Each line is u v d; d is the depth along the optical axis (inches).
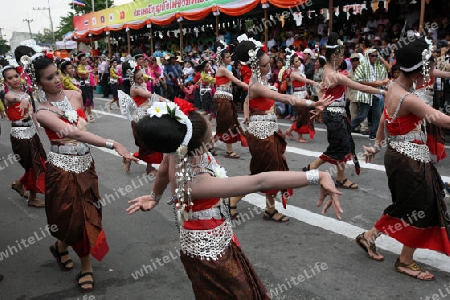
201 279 85.1
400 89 124.4
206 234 84.0
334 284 133.4
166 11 635.5
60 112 127.6
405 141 125.8
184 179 79.2
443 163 249.4
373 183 224.2
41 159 211.5
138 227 185.2
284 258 151.2
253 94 168.6
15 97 199.8
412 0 438.6
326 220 181.2
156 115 75.7
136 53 362.3
